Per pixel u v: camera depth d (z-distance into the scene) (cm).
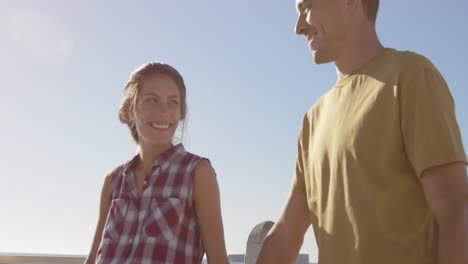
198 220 251
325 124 210
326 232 200
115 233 251
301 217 237
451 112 175
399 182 179
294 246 236
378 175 182
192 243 247
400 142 180
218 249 247
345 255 189
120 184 267
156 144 258
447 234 158
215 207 251
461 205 160
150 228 241
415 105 175
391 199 179
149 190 250
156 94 257
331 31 209
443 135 167
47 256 699
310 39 219
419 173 170
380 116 184
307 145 230
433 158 166
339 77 220
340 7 208
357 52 208
